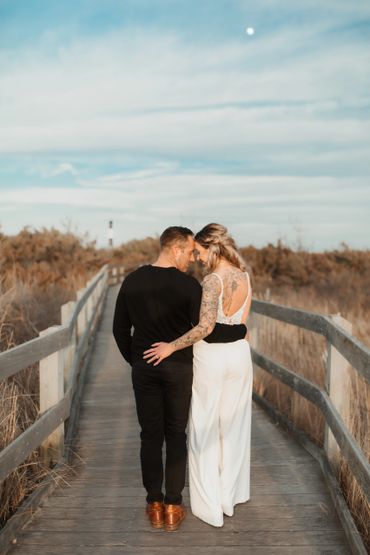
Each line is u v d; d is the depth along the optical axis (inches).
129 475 178.2
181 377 137.3
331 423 159.0
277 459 187.3
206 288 137.2
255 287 708.0
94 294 506.3
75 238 918.4
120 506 154.0
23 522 139.8
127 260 1299.2
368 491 119.5
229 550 129.6
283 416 223.0
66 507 153.2
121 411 255.0
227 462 147.5
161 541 134.0
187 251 141.0
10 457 131.4
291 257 790.5
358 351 131.1
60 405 177.0
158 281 136.9
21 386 213.0
